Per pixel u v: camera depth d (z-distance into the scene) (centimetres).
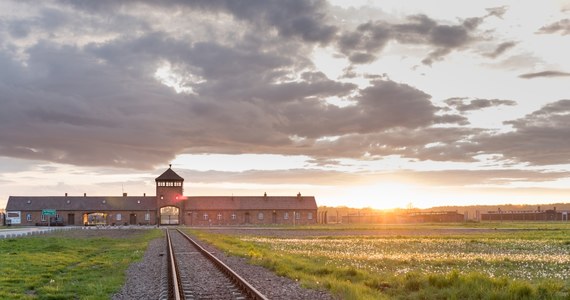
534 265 3133
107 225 15088
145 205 15675
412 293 1906
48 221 15188
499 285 1898
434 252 4288
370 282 2169
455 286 1925
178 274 2412
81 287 2147
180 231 9381
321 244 5478
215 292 1972
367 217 19700
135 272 2775
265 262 2984
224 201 16338
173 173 15875
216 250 4356
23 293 2016
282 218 16425
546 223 14625
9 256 3512
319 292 1953
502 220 19962
